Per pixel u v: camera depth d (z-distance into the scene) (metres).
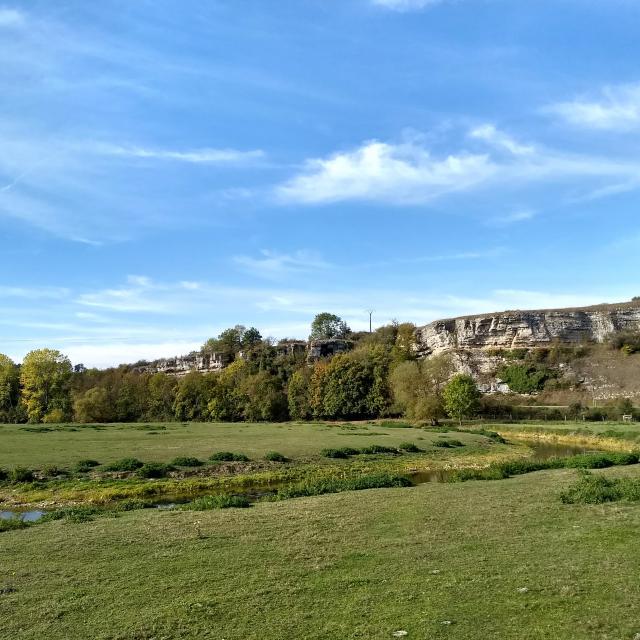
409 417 94.38
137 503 27.62
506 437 75.19
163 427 84.19
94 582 12.95
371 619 9.85
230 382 122.19
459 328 142.88
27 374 109.00
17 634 10.18
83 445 52.22
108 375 137.50
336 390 111.31
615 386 113.25
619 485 22.06
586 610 9.59
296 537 16.48
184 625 10.15
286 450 49.53
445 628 9.23
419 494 24.20
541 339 136.25
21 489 34.12
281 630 9.69
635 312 138.88
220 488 35.84
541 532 15.70
